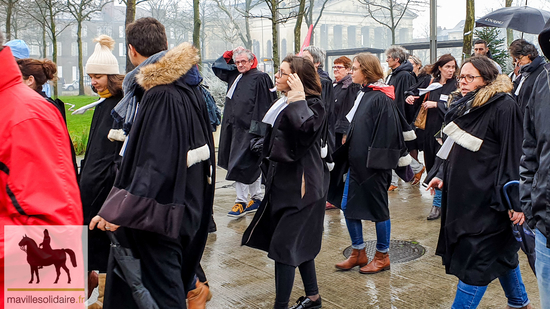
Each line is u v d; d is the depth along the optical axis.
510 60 11.39
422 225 5.58
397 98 6.93
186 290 2.89
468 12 10.22
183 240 2.69
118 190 2.47
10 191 1.82
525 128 2.48
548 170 2.26
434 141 6.33
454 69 6.16
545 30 2.29
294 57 3.23
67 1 26.92
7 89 1.88
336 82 6.74
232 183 8.26
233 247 4.95
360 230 4.26
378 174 4.07
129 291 2.57
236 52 6.03
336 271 4.26
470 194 3.04
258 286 3.96
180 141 2.53
